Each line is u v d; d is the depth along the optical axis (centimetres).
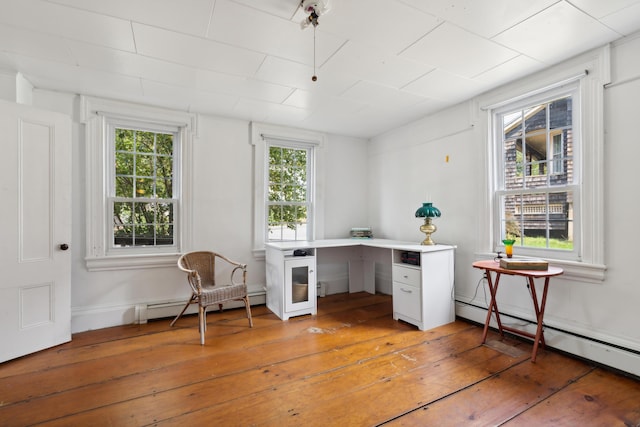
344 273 436
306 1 160
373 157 447
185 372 211
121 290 307
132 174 321
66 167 260
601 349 214
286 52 217
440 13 175
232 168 360
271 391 189
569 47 214
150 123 324
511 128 284
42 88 275
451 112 328
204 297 265
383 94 295
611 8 172
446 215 336
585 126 224
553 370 211
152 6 167
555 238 251
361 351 243
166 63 231
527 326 260
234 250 361
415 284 293
